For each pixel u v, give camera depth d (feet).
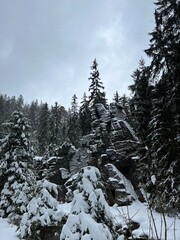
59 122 177.99
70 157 98.48
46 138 159.12
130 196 64.90
